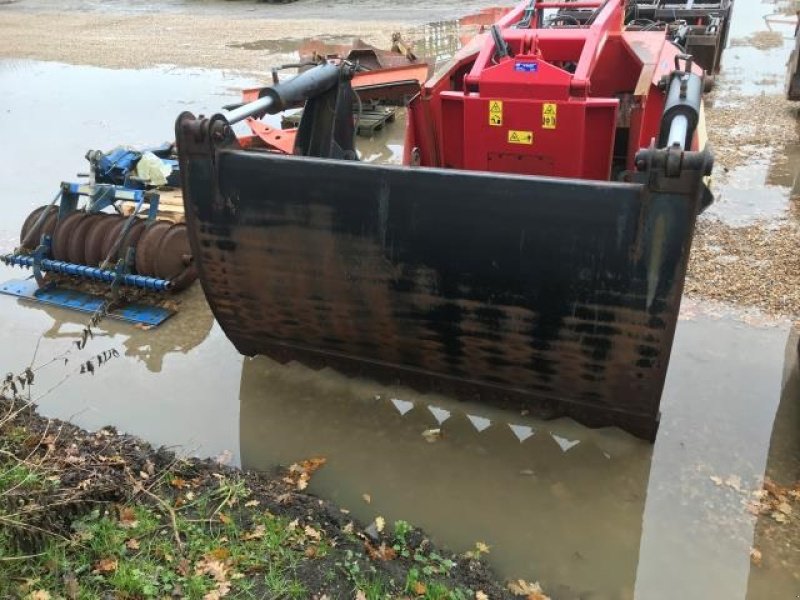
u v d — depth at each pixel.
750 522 3.54
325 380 4.68
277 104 4.34
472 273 3.60
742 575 3.28
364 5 20.20
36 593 2.82
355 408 4.45
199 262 4.23
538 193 3.32
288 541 3.32
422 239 3.62
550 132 4.55
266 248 4.00
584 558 3.41
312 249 3.89
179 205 6.48
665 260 3.20
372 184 3.62
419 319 3.89
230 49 14.84
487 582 3.24
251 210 3.92
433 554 3.36
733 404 4.29
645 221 3.16
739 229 6.25
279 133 7.54
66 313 5.57
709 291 5.37
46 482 3.41
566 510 3.69
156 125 9.92
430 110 4.86
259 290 4.19
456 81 5.30
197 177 3.97
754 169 7.54
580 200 3.26
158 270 5.46
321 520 3.51
